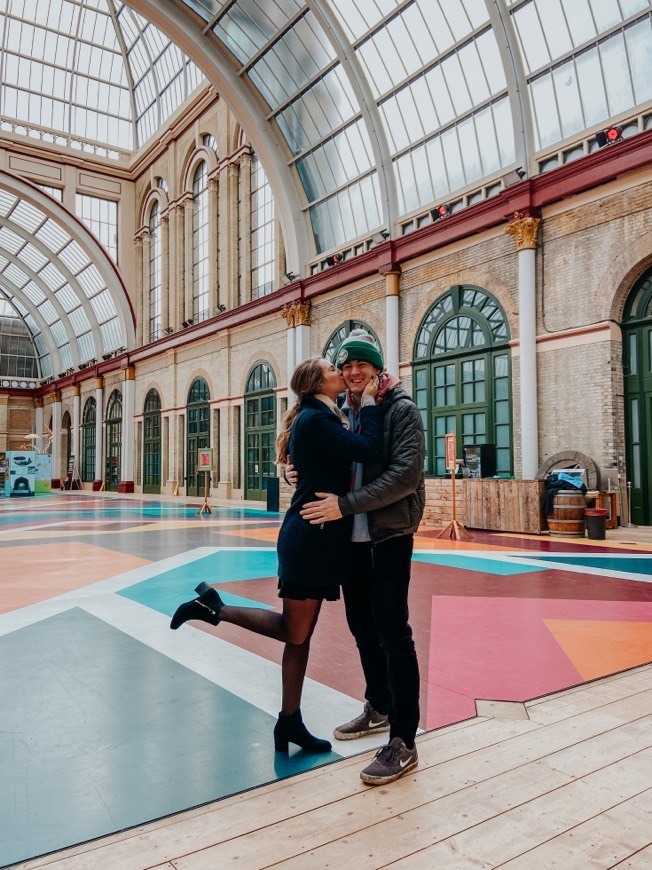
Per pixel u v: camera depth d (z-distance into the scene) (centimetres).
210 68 1869
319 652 390
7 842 185
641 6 1091
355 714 290
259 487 2148
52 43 3080
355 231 1798
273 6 1628
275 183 1955
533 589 584
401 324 1559
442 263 1448
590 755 241
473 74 1401
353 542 253
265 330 2105
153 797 212
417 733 264
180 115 2644
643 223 1062
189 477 2606
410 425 236
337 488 239
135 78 3253
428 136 1530
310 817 198
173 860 175
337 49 1574
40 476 3562
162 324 2911
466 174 1474
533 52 1265
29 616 493
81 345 3991
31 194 2919
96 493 3225
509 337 1289
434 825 193
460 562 752
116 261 3247
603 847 180
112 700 309
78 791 217
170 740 260
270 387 2081
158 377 2883
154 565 754
